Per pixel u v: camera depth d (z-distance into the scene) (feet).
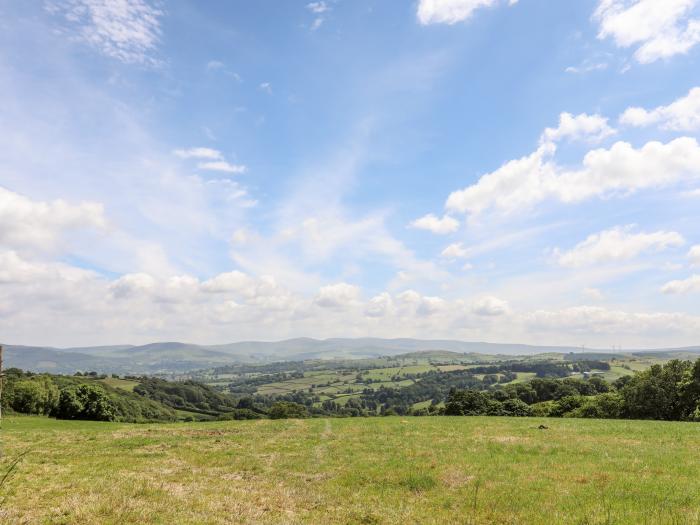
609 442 94.63
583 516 44.52
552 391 376.27
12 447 95.55
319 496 56.03
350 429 136.67
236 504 49.60
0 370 55.47
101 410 237.45
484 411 272.72
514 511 48.11
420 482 62.44
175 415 471.21
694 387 214.48
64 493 50.19
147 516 42.11
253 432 131.03
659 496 50.60
